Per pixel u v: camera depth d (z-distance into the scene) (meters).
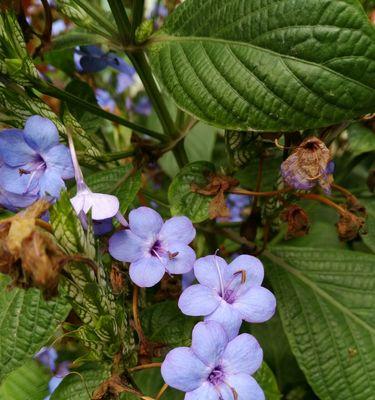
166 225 0.12
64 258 0.09
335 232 0.18
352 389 0.13
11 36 0.12
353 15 0.10
